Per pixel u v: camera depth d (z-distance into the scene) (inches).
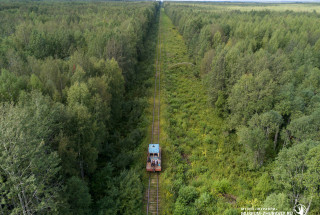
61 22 3804.1
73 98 1365.7
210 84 2206.0
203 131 1940.2
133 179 1284.4
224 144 1779.0
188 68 3346.5
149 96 2453.2
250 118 1722.4
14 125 820.0
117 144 1686.8
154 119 2044.8
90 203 1148.5
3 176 804.6
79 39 2876.5
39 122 955.3
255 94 1684.3
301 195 1080.8
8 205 844.6
